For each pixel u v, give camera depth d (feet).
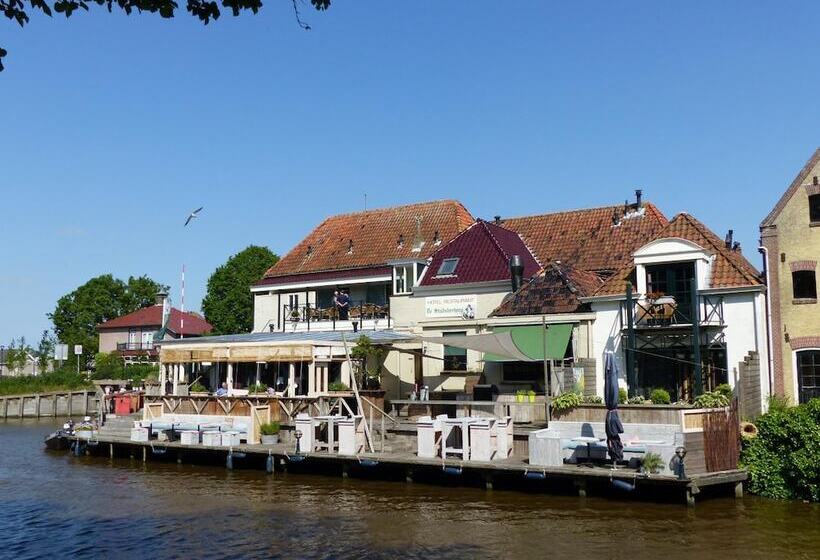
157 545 55.72
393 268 115.96
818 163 81.00
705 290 83.25
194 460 94.27
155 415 103.50
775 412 68.28
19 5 25.68
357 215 140.46
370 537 56.13
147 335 258.78
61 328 300.40
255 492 73.72
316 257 133.18
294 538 56.39
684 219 90.58
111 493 75.72
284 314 126.72
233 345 99.55
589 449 68.69
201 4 27.02
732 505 62.75
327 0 27.61
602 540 53.72
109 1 26.40
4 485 81.51
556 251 111.96
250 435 91.66
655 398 74.08
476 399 94.73
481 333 97.04
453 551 52.06
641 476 62.80
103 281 305.94
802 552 50.42
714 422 65.72
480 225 115.55
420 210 133.08
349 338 97.09
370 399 94.17
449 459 73.87
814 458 62.80
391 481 77.56
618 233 109.29
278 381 106.42
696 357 79.97
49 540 57.93
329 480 79.25
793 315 80.18
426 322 108.17
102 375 207.21
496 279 104.83
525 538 54.70
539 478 68.44
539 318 92.89
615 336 88.53
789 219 81.51
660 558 49.62
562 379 84.48
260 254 225.56
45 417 191.72
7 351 270.67
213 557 52.24
